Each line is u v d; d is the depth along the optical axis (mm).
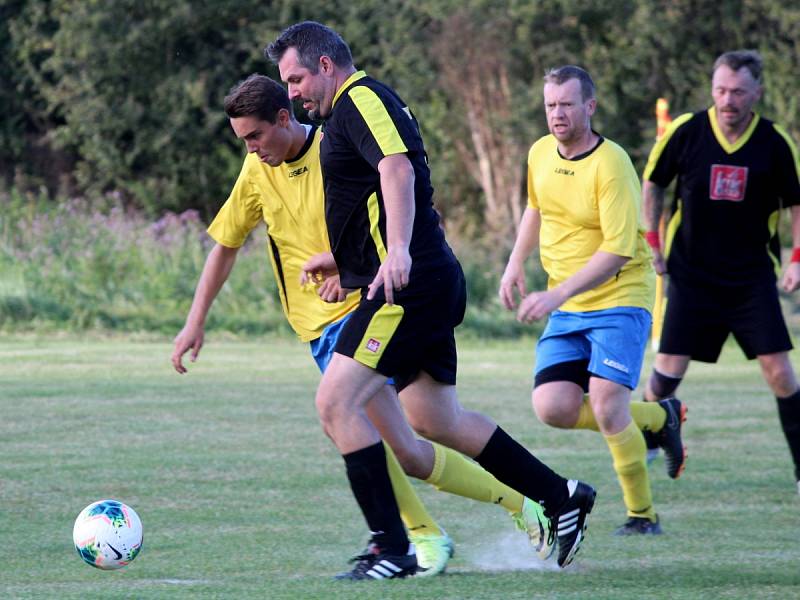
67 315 61500
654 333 53875
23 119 116688
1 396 37188
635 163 106375
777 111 101812
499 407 37000
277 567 16750
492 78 107000
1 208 75250
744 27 103062
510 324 66938
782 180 23219
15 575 16031
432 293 15500
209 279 18562
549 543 16734
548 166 20188
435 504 22672
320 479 24781
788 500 23406
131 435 30359
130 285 64688
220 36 112000
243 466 26234
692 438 31828
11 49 112562
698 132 23359
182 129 109375
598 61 105250
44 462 26219
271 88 17344
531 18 104375
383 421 16531
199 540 18844
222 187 112625
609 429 19797
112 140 109500
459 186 110250
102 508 15805
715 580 15625
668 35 102375
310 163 17781
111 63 107125
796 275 23484
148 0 107562
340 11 110750
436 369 16156
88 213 88875
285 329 63125
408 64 108188
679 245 23922
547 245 20531
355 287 16031
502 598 14117
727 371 49406
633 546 18766
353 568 16250
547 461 27844
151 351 51844
